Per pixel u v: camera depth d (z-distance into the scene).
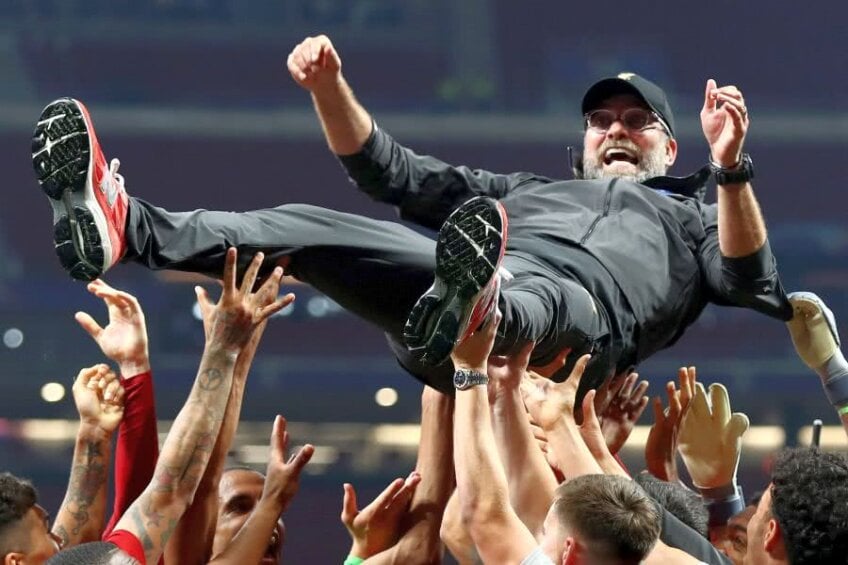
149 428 4.34
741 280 4.96
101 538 4.23
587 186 5.27
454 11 24.80
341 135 5.19
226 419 4.31
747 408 16.28
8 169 22.28
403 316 4.56
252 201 23.02
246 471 4.82
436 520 4.54
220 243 4.29
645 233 5.10
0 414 15.54
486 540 3.62
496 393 4.13
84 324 4.38
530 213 5.23
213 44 24.33
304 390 16.12
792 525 3.57
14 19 23.84
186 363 16.06
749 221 4.81
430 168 5.40
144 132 22.59
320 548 14.16
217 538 4.65
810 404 16.20
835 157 23.28
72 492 4.24
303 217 4.44
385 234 4.49
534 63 24.91
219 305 4.19
